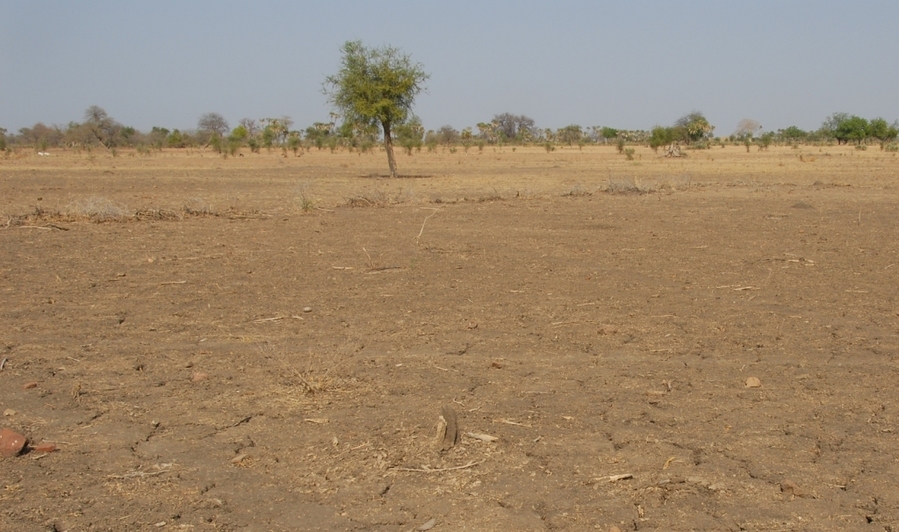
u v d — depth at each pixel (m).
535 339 8.66
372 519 4.87
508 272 12.59
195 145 118.50
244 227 18.47
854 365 7.76
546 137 169.12
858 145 108.25
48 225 18.45
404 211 22.19
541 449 5.82
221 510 4.98
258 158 75.38
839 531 4.70
